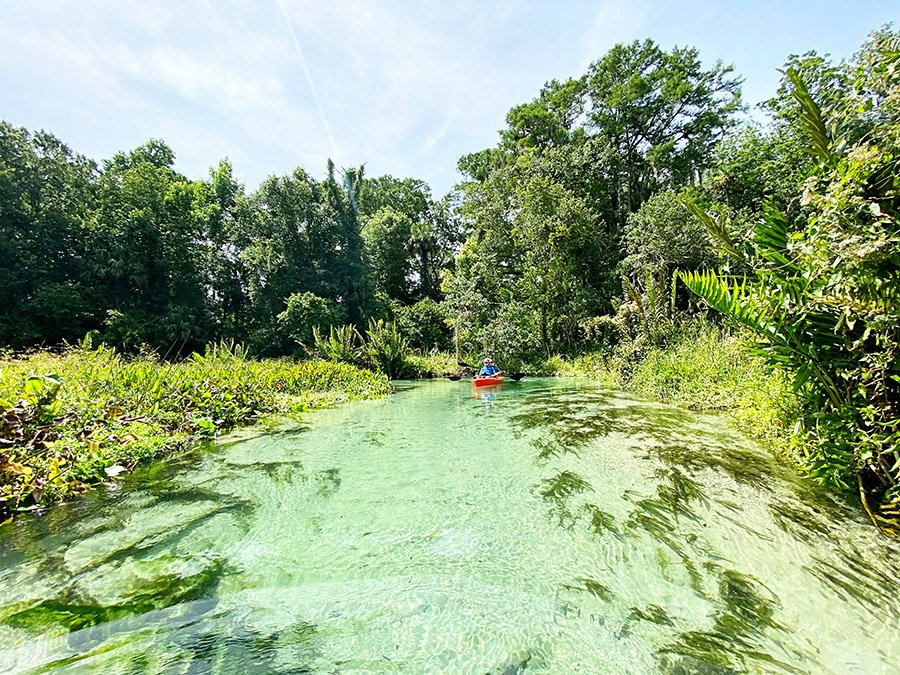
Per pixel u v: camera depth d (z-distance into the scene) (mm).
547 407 8594
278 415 8172
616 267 20594
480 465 4770
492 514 3447
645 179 26391
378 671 1795
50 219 22188
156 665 1806
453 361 21812
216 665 1812
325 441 5996
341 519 3396
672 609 2166
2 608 2203
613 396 9797
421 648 1933
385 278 37281
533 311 21891
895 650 1807
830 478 3207
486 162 32250
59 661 1820
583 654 1868
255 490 4039
